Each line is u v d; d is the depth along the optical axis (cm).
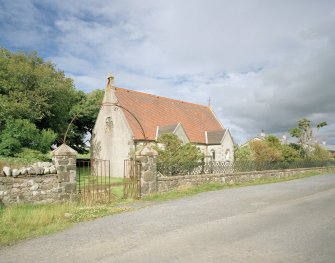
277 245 602
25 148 2438
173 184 1448
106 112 3256
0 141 2516
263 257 535
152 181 1341
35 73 2802
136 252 568
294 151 3644
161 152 1847
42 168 1083
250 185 1800
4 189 1001
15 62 2944
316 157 4388
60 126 3341
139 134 2948
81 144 4334
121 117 3030
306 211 952
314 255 545
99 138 3338
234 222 803
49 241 650
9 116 2489
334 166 3647
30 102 2706
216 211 959
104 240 651
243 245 603
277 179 2236
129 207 1054
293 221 812
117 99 3156
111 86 3244
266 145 3219
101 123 3328
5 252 584
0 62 2759
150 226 770
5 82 2691
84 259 537
